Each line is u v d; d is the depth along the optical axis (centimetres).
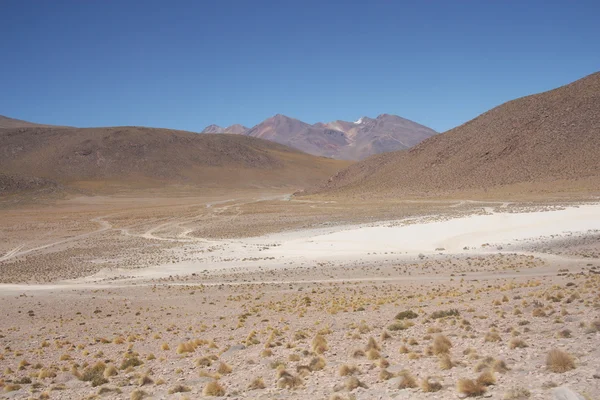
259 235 6794
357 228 6569
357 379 984
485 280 2981
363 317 1933
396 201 11512
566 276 2841
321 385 1016
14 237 8131
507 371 941
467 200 10319
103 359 1611
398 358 1193
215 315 2423
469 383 838
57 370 1502
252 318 2222
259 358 1355
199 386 1117
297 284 3353
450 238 5144
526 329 1323
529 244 4544
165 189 19888
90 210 13425
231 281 3684
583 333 1201
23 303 3175
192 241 6619
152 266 4778
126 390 1155
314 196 15438
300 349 1404
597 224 5247
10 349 1911
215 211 11706
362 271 3784
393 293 2714
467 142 14162
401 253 4588
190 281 3816
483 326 1464
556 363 909
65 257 5797
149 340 1909
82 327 2362
